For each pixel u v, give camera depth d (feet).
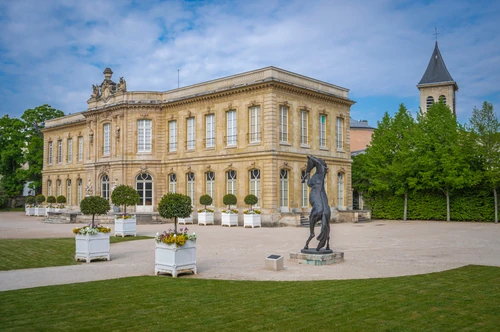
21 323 28.45
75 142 172.76
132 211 136.67
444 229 99.76
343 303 32.81
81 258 55.83
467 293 35.68
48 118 213.05
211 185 126.62
